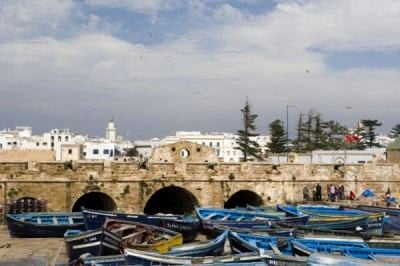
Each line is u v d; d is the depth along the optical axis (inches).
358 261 1029.8
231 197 2362.2
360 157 3348.9
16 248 1523.1
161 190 2368.4
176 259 1037.2
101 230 1262.3
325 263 1023.6
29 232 1676.9
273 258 1048.2
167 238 1382.9
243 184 2265.0
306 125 4781.0
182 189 2229.3
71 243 1262.3
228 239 1272.1
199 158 2412.6
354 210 1959.9
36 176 1991.9
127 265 1034.1
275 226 1585.9
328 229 1569.9
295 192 2340.1
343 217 1713.8
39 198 1993.1
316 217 1748.3
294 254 1205.1
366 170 2452.0
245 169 2269.9
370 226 1675.7
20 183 1974.7
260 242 1266.0
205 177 2207.2
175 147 2375.7
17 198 1968.5
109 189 2081.7
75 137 7032.5
